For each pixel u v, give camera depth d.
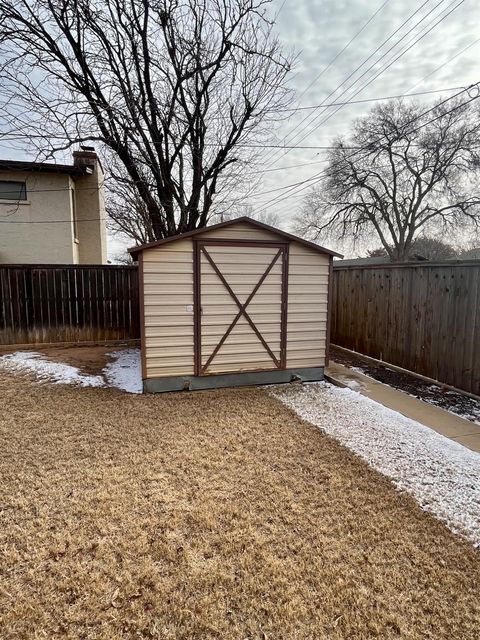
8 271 8.23
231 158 9.31
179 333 5.45
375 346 7.22
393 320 6.69
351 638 1.75
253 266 5.64
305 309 6.00
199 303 5.46
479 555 2.31
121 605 1.90
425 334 5.94
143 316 5.28
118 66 7.88
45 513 2.62
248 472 3.23
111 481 3.06
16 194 10.28
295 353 6.05
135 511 2.66
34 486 2.97
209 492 2.91
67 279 8.61
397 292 6.56
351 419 4.45
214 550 2.29
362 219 24.73
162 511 2.66
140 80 7.84
